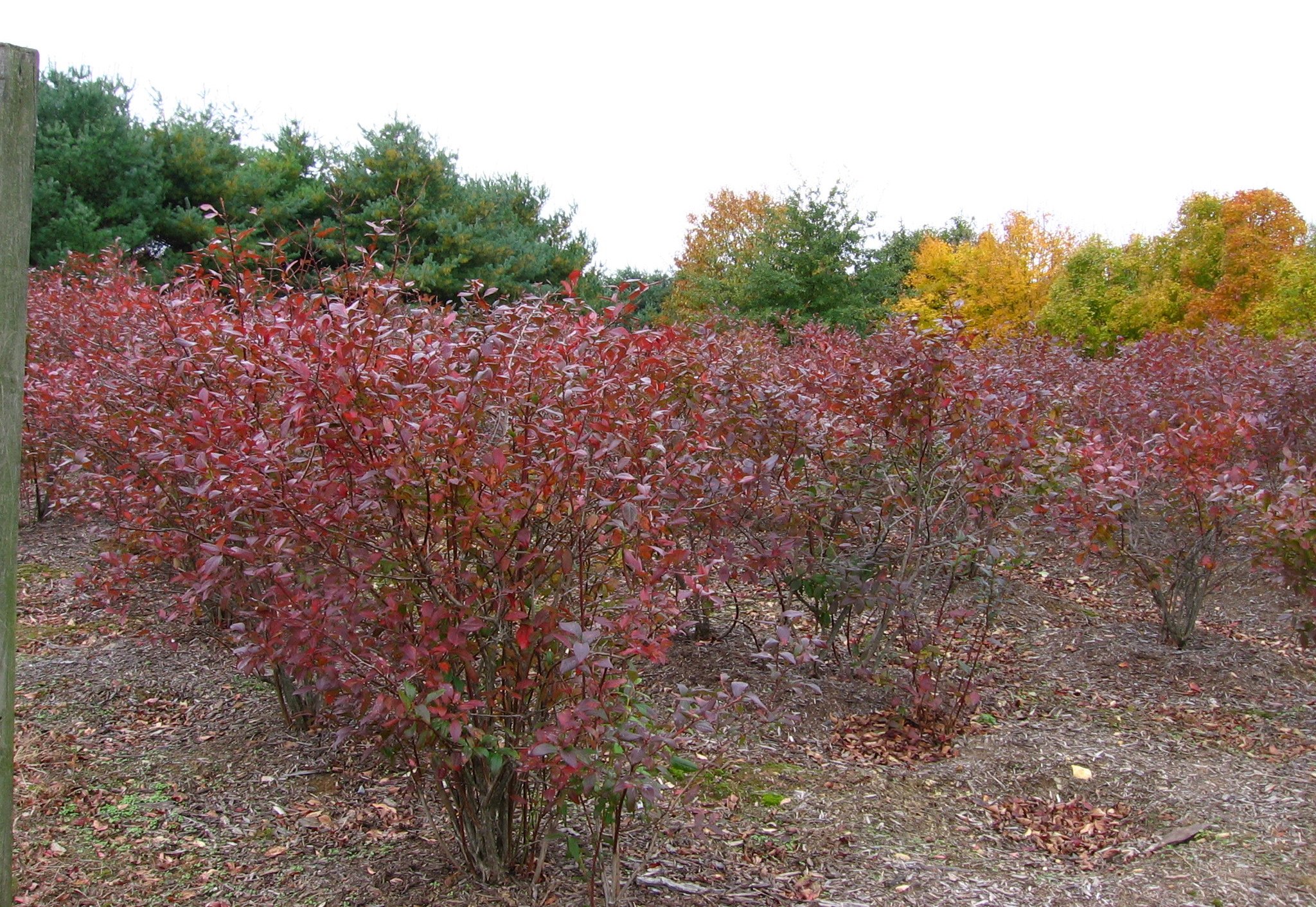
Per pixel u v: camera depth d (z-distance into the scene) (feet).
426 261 51.55
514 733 8.86
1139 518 19.43
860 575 14.67
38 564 20.29
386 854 10.12
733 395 14.33
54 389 15.34
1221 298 65.87
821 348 20.67
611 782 8.06
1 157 6.86
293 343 8.45
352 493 8.00
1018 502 16.90
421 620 8.40
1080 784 12.60
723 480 12.35
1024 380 19.67
